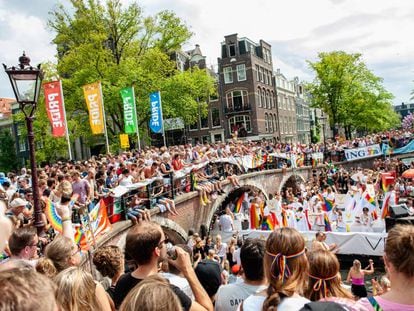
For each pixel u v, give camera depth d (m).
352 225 15.34
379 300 2.12
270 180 24.67
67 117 26.36
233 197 23.03
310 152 30.67
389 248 2.14
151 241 2.95
